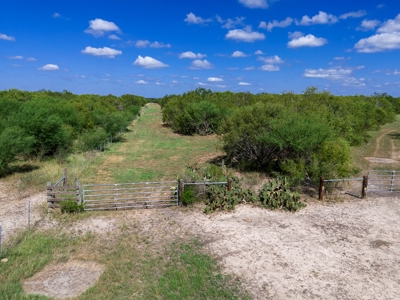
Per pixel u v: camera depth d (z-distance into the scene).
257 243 9.60
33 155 20.72
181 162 21.67
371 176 17.23
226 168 18.66
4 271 7.96
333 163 14.61
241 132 17.98
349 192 14.53
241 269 8.20
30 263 8.34
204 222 11.18
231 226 10.83
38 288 7.39
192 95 49.06
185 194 12.61
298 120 16.17
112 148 27.44
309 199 13.53
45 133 20.66
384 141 30.67
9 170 17.73
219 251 9.12
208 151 26.02
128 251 9.13
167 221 11.27
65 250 9.18
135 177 17.52
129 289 7.32
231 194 12.65
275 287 7.46
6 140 16.55
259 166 18.55
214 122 36.44
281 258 8.73
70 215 11.70
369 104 36.69
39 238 9.83
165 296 7.07
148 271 8.09
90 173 18.08
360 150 25.88
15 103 27.34
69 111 28.47
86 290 7.27
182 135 36.88
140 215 11.80
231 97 50.72
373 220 11.37
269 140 16.36
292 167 14.62
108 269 8.15
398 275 7.96
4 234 10.09
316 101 27.12
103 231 10.47
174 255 8.90
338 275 7.95
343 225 10.93
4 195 13.87
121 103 59.41
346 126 21.55
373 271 8.14
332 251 9.13
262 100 40.41
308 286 7.50
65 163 20.12
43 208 12.23
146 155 24.33
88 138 24.77
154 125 47.66
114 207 12.31
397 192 14.58
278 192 12.67
